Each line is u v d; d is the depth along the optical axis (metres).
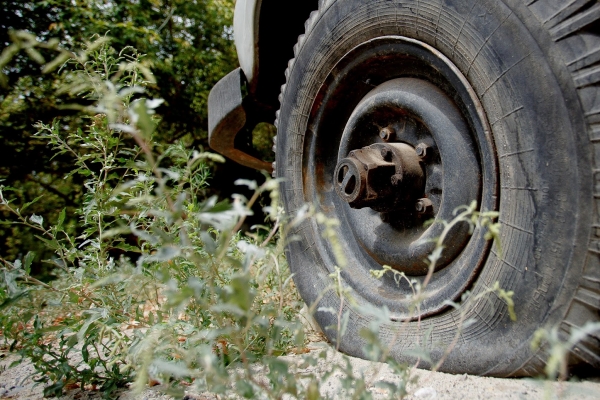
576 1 1.38
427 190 1.92
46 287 1.74
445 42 1.75
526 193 1.49
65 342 1.78
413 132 1.99
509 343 1.54
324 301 2.25
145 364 1.08
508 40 1.53
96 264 2.04
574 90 1.38
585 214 1.36
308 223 2.41
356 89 2.30
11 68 7.96
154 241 1.15
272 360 1.08
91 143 2.15
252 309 1.78
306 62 2.39
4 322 1.90
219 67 9.80
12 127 8.28
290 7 2.81
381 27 2.00
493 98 1.58
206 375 1.11
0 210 8.35
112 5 8.85
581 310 1.38
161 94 9.13
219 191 9.42
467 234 1.73
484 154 1.65
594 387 1.40
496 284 1.26
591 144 1.35
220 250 1.09
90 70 2.10
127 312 2.02
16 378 2.11
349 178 1.93
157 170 1.04
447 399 1.47
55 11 8.40
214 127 3.21
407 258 1.93
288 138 2.53
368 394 1.11
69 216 8.93
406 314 1.89
